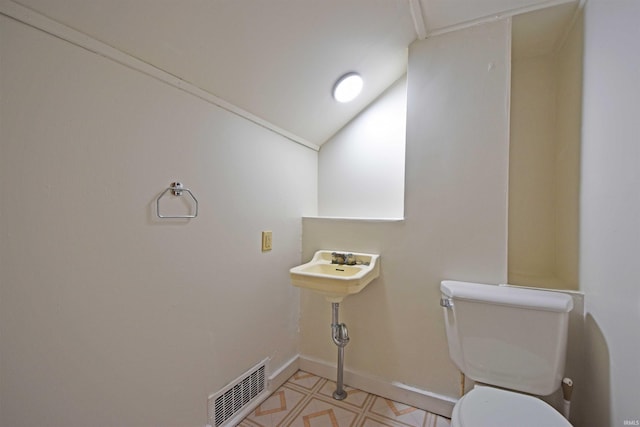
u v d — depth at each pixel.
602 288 1.02
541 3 1.27
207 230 1.26
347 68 1.51
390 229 1.60
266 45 1.17
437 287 1.50
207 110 1.25
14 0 0.71
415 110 1.53
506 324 1.16
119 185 0.95
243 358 1.47
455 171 1.45
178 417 1.16
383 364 1.64
